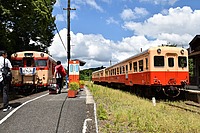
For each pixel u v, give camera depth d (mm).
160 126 7973
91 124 7652
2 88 9078
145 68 17219
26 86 18594
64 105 10062
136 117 9078
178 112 11477
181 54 16688
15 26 18969
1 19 17641
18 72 18719
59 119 8016
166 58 16500
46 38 28656
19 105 10094
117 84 29797
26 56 18938
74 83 14117
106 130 7328
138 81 18891
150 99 16969
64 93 16094
